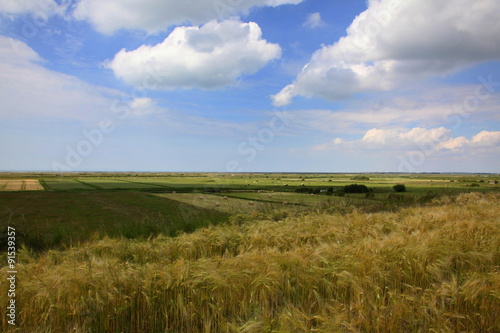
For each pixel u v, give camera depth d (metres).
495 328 3.49
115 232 11.05
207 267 4.11
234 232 7.40
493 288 3.54
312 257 4.76
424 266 4.39
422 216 8.83
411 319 3.19
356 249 4.96
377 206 16.28
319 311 3.53
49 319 3.66
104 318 3.71
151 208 24.17
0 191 45.91
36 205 27.05
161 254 5.98
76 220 16.84
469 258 4.69
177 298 3.81
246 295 3.92
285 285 4.07
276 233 6.95
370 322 3.22
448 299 3.56
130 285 3.93
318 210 13.14
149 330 3.80
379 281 4.07
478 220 7.86
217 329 3.58
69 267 4.33
